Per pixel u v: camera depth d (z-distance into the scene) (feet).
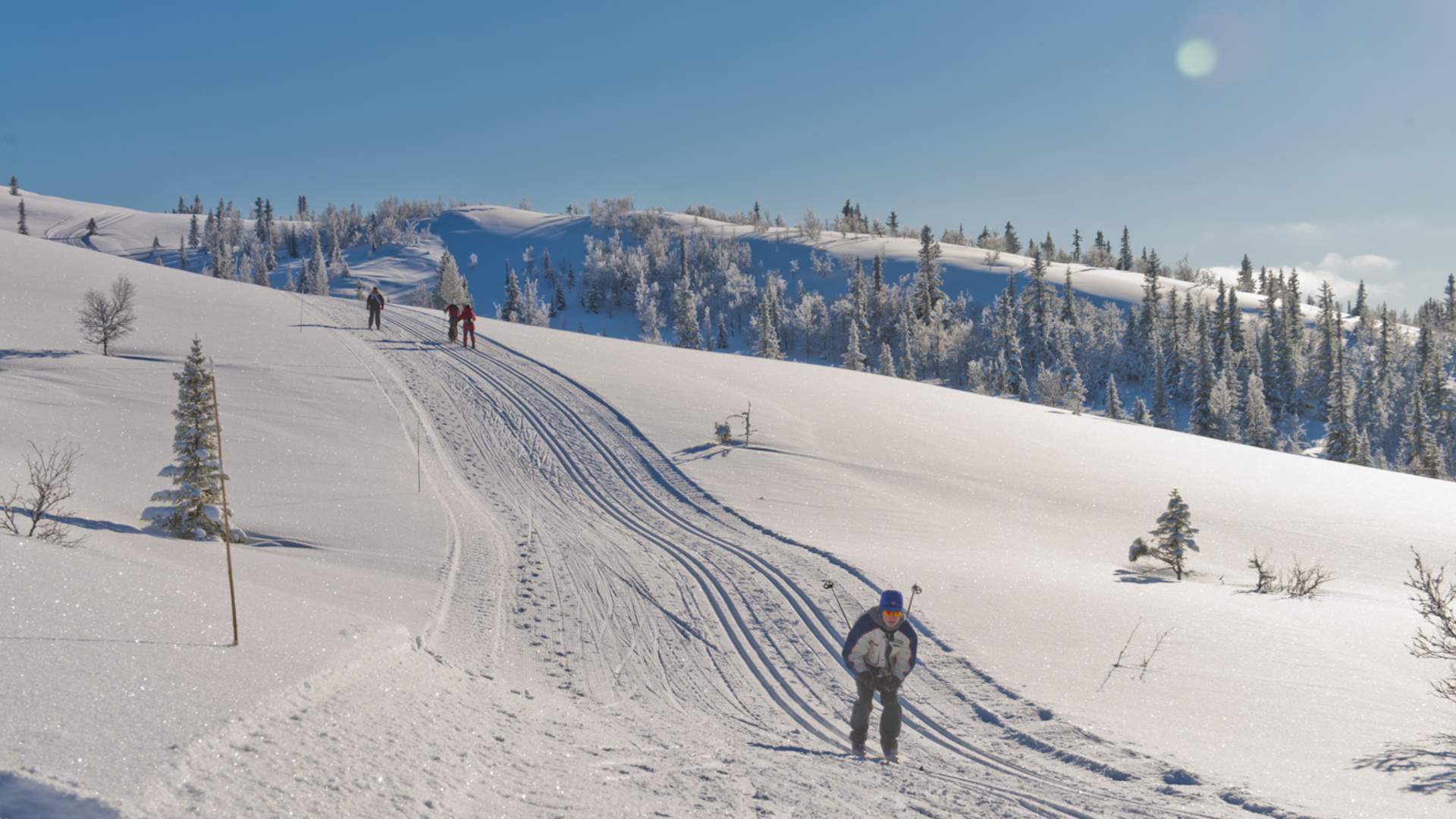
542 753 18.39
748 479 75.66
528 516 60.95
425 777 14.70
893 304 528.63
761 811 16.79
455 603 39.27
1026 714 28.60
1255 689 31.53
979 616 40.91
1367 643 39.99
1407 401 413.18
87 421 63.93
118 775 11.23
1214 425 374.43
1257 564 58.44
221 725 13.99
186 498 44.27
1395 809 19.79
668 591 45.62
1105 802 20.42
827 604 43.52
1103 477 94.17
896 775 21.74
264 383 84.58
